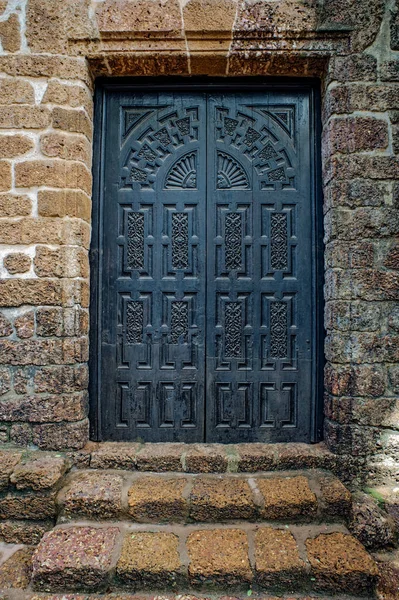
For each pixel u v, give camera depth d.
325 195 2.75
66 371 2.61
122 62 2.73
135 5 2.65
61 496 2.34
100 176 2.85
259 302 2.84
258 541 2.12
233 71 2.79
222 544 2.09
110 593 1.96
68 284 2.62
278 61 2.71
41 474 2.36
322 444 2.76
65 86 2.65
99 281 2.84
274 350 2.84
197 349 2.84
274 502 2.28
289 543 2.10
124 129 2.88
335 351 2.61
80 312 2.66
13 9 2.65
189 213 2.86
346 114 2.63
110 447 2.71
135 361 2.85
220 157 2.86
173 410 2.84
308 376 2.83
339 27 2.61
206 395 2.83
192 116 2.87
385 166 2.60
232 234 2.85
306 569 1.96
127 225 2.86
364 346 2.58
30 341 2.60
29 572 2.10
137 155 2.87
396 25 2.63
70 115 2.65
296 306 2.84
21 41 2.65
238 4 2.64
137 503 2.28
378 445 2.57
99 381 2.83
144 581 1.97
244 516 2.28
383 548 2.22
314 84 2.85
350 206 2.60
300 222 2.85
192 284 2.85
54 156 2.62
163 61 2.73
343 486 2.40
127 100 2.87
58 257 2.61
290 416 2.83
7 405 2.59
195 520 2.28
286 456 2.61
